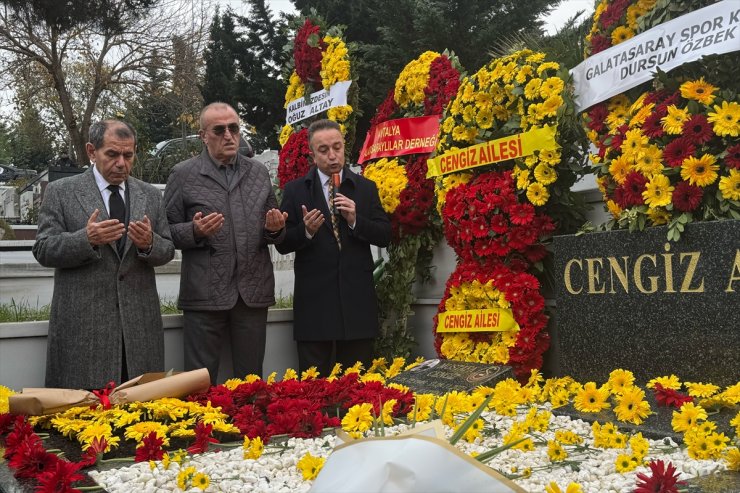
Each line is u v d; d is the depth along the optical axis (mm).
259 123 20516
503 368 4371
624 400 3244
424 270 5988
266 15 22078
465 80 5195
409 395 3840
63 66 23859
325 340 5195
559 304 4336
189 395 3879
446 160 5129
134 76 23688
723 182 3605
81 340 4422
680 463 2572
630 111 4156
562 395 3705
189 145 17141
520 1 13641
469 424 1996
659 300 3816
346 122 6625
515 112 4902
